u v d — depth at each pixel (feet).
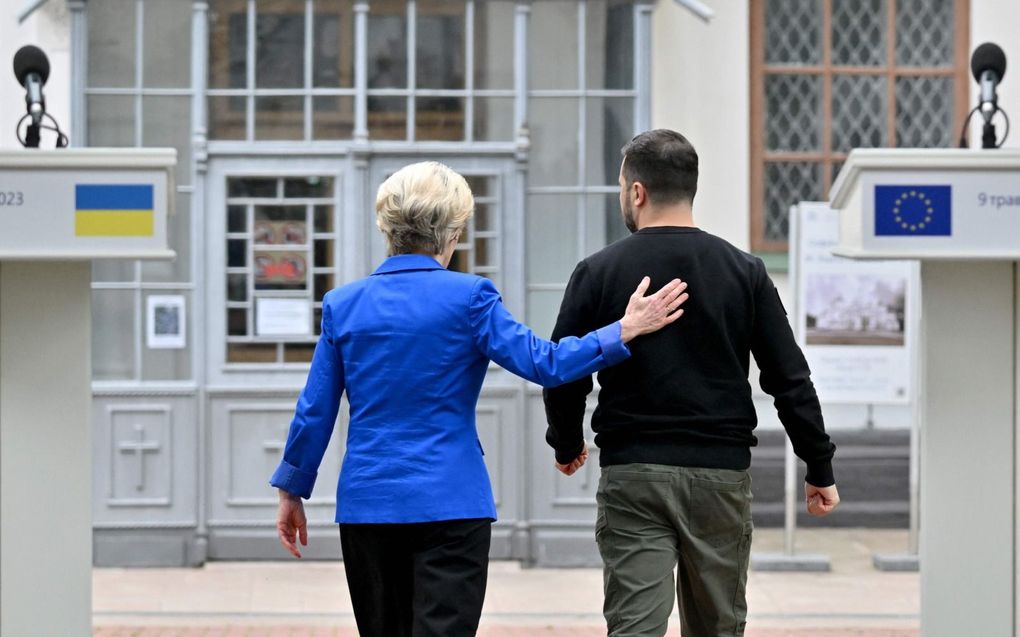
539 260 42.65
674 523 20.29
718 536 20.44
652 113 42.68
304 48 42.29
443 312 20.25
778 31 50.85
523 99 42.37
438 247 21.03
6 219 20.76
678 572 21.50
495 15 42.45
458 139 42.47
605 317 20.94
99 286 41.98
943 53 51.34
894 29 51.24
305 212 42.27
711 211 50.06
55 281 21.80
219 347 42.11
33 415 21.79
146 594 38.55
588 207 42.60
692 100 49.80
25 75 23.21
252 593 38.73
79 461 21.84
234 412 42.11
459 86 42.45
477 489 20.13
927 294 22.38
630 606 20.10
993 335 22.35
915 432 43.55
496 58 42.52
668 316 20.34
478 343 20.24
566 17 42.52
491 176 42.45
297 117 42.32
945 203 21.11
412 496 19.76
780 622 35.83
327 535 42.57
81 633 21.84
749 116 50.39
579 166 42.60
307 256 42.29
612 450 20.61
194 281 42.01
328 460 42.65
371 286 20.67
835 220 43.80
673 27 49.62
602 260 21.08
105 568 41.81
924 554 22.54
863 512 49.49
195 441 41.93
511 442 42.14
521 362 19.92
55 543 21.83
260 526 42.22
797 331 43.86
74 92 41.75
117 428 41.88
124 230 20.84
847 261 43.86
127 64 42.01
